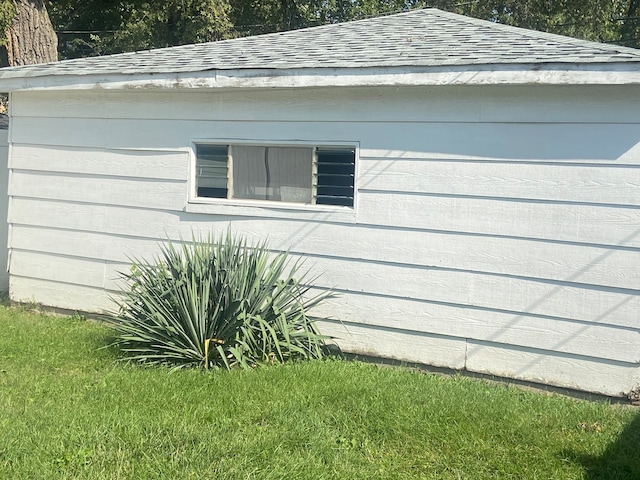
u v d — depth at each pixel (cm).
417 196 641
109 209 801
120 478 418
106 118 794
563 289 591
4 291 988
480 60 576
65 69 771
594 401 581
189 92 742
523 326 608
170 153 759
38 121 837
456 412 529
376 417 516
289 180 707
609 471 448
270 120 704
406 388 581
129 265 792
